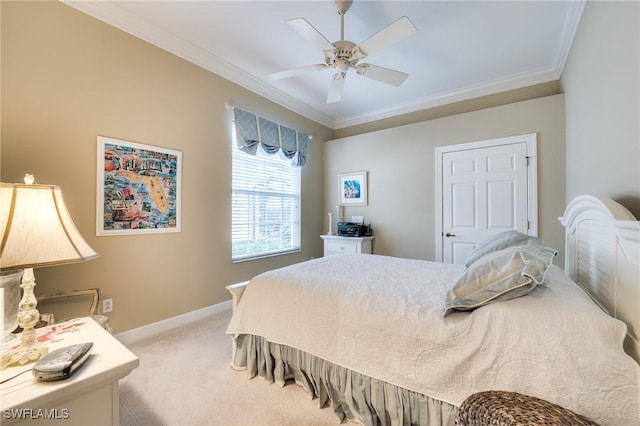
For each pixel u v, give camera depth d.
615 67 1.45
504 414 0.94
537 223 2.94
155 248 2.55
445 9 2.17
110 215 2.26
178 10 2.22
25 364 0.87
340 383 1.51
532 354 1.06
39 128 1.93
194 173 2.86
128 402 1.61
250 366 1.86
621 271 1.13
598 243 1.40
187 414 1.52
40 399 0.73
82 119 2.12
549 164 2.89
